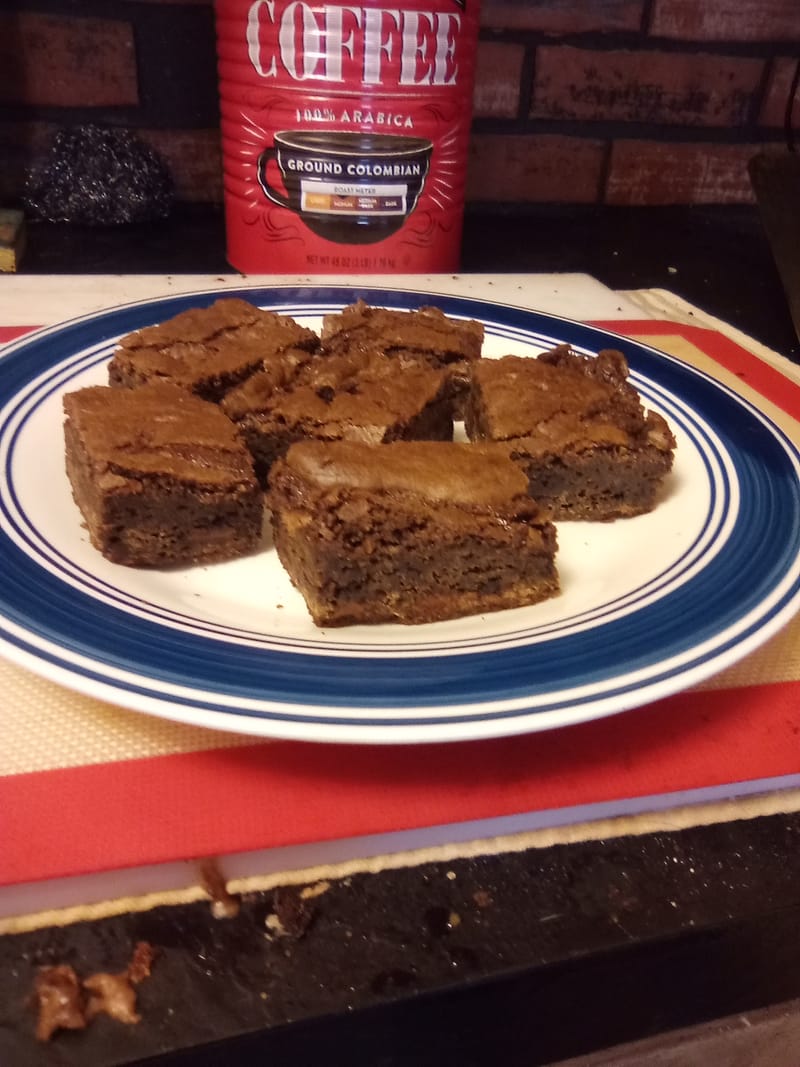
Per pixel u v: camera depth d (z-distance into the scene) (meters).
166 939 0.18
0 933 0.18
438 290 0.50
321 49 0.46
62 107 0.61
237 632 0.22
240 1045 0.17
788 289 0.53
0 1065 0.16
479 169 0.69
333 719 0.18
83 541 0.27
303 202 0.50
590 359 0.37
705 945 0.20
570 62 0.66
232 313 0.37
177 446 0.28
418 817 0.20
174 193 0.65
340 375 0.35
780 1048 0.26
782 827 0.21
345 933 0.19
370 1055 0.19
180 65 0.61
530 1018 0.20
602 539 0.31
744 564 0.25
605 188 0.73
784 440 0.33
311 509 0.26
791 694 0.24
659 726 0.23
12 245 0.53
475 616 0.26
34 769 0.20
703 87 0.69
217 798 0.20
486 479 0.27
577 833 0.21
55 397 0.33
